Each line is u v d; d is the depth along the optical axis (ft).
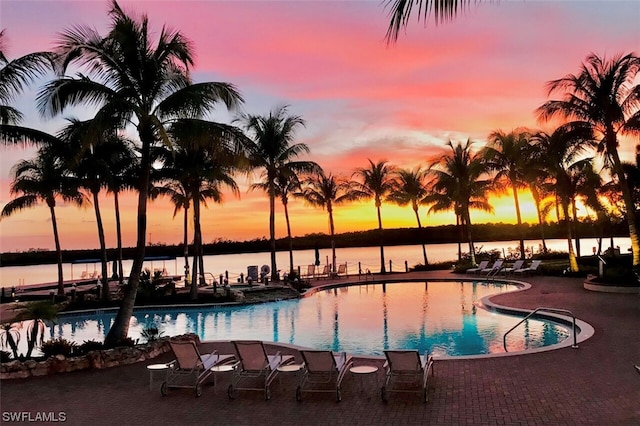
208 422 22.56
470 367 29.71
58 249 82.99
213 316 62.13
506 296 61.98
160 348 37.06
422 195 119.34
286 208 99.19
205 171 67.97
